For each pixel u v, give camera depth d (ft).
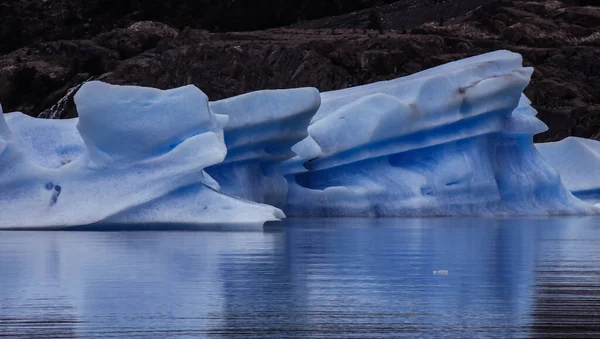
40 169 228.02
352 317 104.32
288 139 271.69
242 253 166.50
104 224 218.18
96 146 224.94
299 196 292.20
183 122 226.38
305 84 622.13
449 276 135.23
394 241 194.90
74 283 127.95
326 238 201.46
